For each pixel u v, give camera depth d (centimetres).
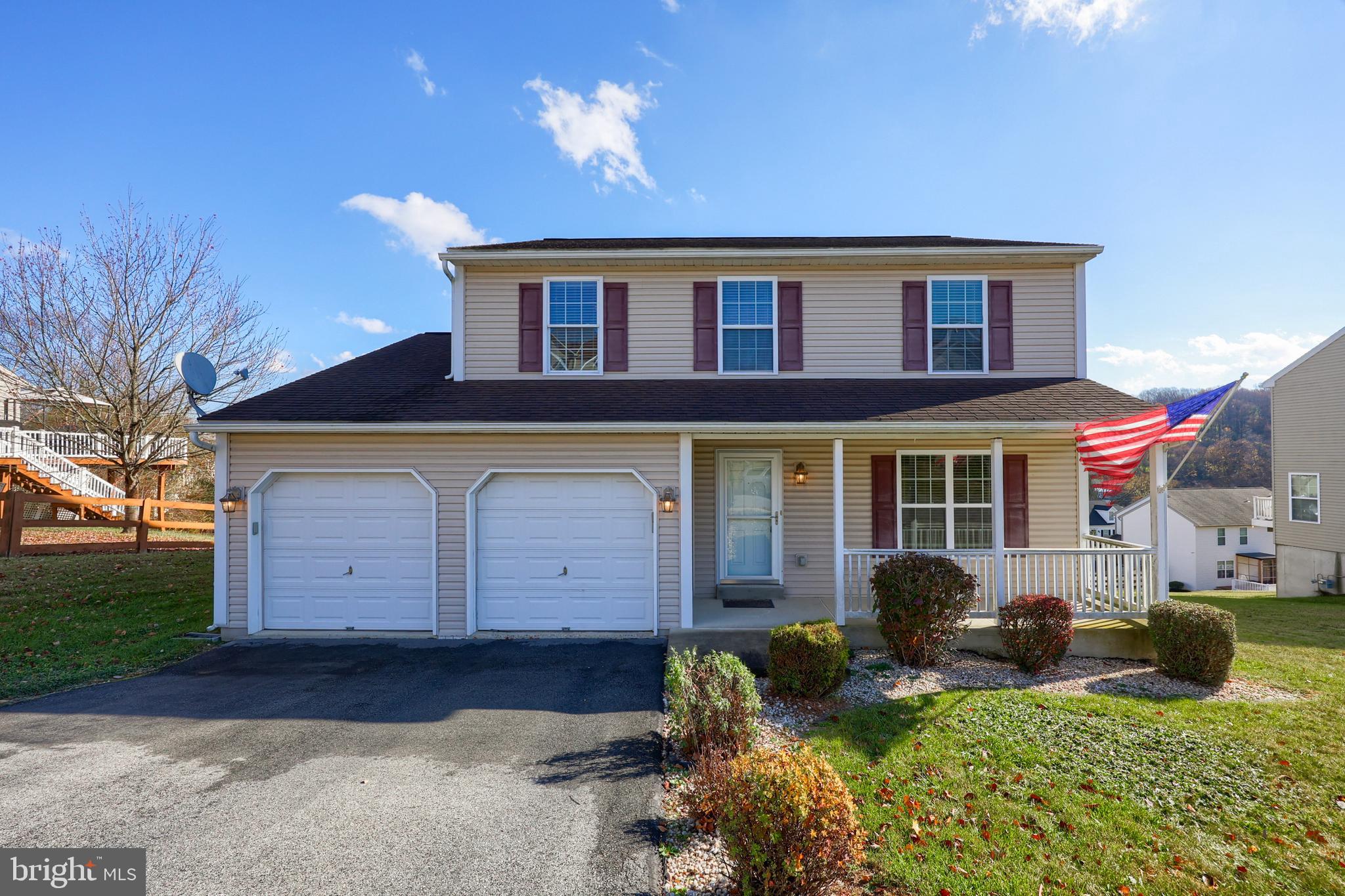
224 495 867
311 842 389
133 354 1967
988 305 1019
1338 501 1848
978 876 357
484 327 1023
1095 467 861
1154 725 572
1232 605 1447
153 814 419
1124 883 354
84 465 1911
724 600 987
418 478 873
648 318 1025
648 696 647
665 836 399
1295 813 427
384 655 785
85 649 789
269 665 748
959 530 995
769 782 331
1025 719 584
